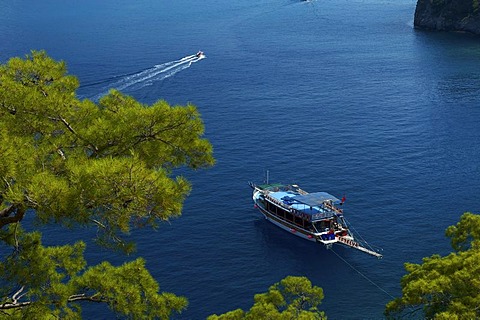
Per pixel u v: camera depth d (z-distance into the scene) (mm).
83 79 139625
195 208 73438
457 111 111312
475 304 27562
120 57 164250
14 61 21812
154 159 20484
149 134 20625
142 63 156500
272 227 69875
